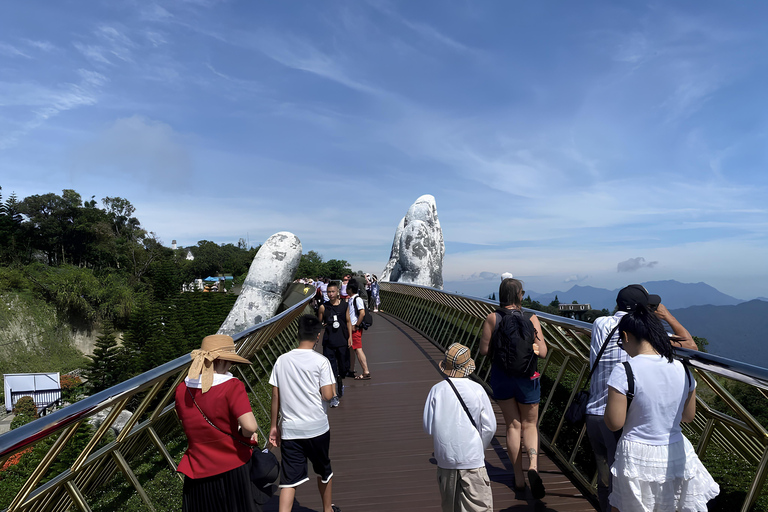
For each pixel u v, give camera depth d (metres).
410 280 24.80
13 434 1.88
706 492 2.27
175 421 4.65
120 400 2.63
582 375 4.29
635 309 2.39
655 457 2.23
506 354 3.64
